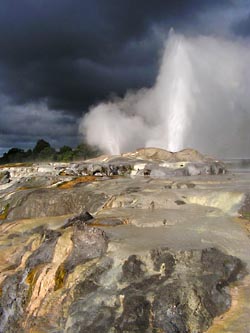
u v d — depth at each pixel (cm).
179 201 2038
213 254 1246
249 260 1274
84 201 2306
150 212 1872
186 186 2372
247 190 2050
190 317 1003
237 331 949
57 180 3078
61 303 1200
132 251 1281
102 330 1021
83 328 1050
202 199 2041
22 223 2128
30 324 1216
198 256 1233
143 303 1048
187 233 1500
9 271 1513
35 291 1302
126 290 1124
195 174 3064
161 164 3438
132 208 2017
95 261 1295
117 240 1408
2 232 2067
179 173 3042
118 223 1681
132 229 1580
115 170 3428
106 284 1190
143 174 3209
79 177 3116
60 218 2158
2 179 3753
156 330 995
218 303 1051
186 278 1134
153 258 1234
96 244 1355
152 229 1573
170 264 1211
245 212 1778
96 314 1076
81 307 1119
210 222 1662
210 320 1003
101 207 2170
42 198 2447
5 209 2589
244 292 1109
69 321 1097
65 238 1436
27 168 4034
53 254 1427
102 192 2362
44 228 1992
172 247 1294
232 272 1196
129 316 1027
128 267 1212
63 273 1288
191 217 1756
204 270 1189
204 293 1063
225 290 1107
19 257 1627
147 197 2100
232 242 1409
